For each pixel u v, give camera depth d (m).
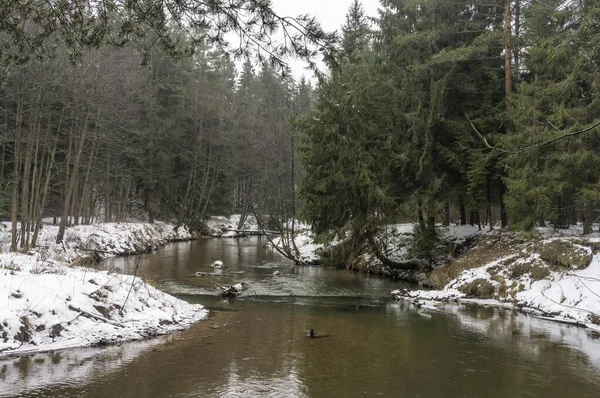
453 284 16.77
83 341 8.94
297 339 10.05
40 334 8.68
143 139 36.62
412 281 19.77
